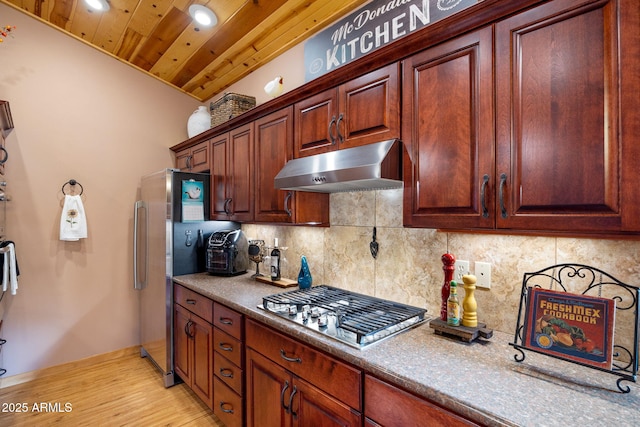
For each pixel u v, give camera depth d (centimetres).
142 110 318
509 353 117
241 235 271
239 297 195
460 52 117
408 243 167
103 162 296
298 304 167
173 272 256
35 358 264
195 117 309
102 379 265
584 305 98
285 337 150
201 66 293
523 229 102
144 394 245
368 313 151
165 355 254
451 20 116
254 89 283
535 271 125
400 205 171
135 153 314
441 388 94
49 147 270
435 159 124
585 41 90
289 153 193
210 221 280
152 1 225
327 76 163
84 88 286
